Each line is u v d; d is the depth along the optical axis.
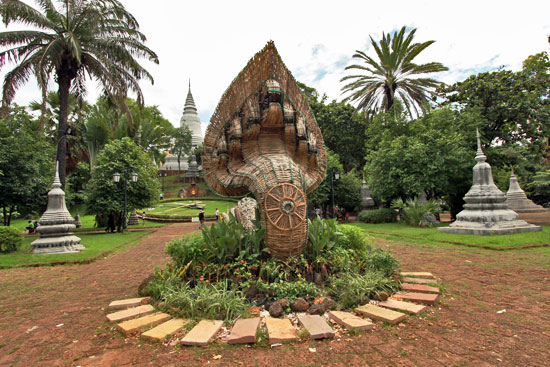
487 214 12.08
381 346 3.42
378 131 23.84
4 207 18.25
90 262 9.99
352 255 5.96
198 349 3.49
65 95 15.69
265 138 6.00
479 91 19.39
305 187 5.56
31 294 6.30
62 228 11.91
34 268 9.14
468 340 3.53
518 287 5.58
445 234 12.42
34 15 14.34
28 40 14.82
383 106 28.14
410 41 24.58
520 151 31.72
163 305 4.72
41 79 13.14
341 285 4.93
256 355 3.32
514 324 3.96
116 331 4.10
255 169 5.43
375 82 27.86
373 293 4.86
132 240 15.98
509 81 19.12
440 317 4.25
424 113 23.78
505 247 9.21
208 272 5.27
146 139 40.59
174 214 35.16
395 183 19.45
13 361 3.40
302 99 6.18
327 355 3.26
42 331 4.25
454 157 16.81
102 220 25.45
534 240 9.91
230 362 3.18
